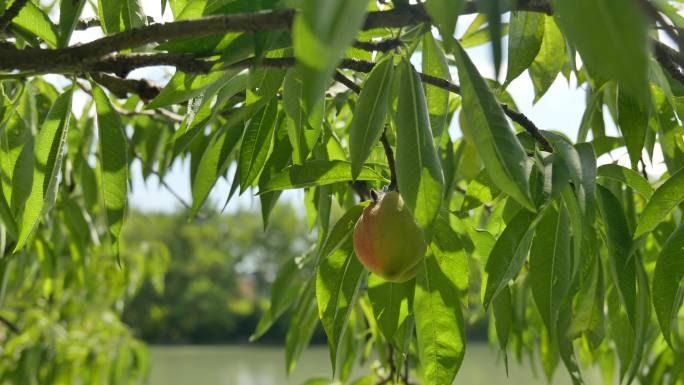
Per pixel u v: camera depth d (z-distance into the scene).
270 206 1.59
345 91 1.85
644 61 0.61
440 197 1.06
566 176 1.19
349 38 0.60
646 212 1.30
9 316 4.13
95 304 4.44
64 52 1.02
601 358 2.85
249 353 22.23
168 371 17.36
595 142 1.83
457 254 1.37
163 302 26.36
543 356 2.42
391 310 1.41
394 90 1.21
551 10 1.04
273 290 2.44
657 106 1.64
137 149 2.85
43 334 4.00
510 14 1.49
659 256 1.30
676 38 0.90
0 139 1.55
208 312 26.70
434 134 1.33
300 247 29.52
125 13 1.49
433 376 1.37
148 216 27.42
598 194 1.35
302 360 17.89
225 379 15.75
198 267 27.53
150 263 4.34
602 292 1.50
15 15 1.23
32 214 1.35
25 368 3.61
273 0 1.09
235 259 28.67
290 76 1.31
